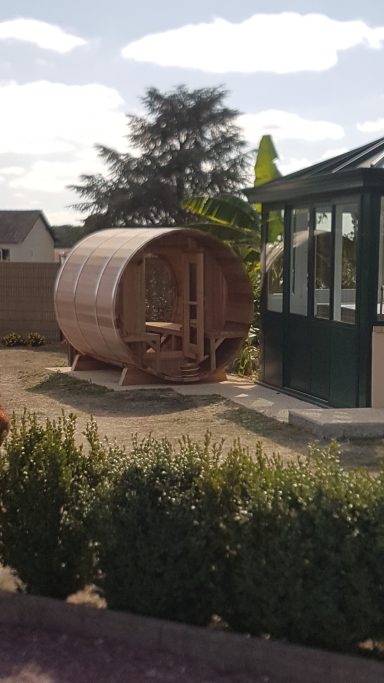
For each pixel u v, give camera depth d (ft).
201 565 16.55
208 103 191.93
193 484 17.25
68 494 18.44
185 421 37.14
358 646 15.83
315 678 15.24
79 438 33.94
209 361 47.93
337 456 18.48
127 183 183.21
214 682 15.29
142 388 45.42
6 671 15.70
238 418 37.40
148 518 16.69
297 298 42.57
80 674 15.57
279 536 15.66
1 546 18.69
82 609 17.11
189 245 47.83
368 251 35.73
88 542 18.07
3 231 201.57
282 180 42.47
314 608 15.35
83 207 184.55
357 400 36.58
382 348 36.24
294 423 35.27
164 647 16.38
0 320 74.49
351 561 15.15
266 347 46.06
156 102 193.06
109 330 44.50
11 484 18.56
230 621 16.65
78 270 48.65
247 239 57.31
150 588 16.72
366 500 15.88
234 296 48.57
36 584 18.42
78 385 46.91
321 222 39.75
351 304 37.11
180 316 52.60
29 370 53.31
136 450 18.54
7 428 21.25
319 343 40.27
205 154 184.55
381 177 35.09
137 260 45.60
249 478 17.16
